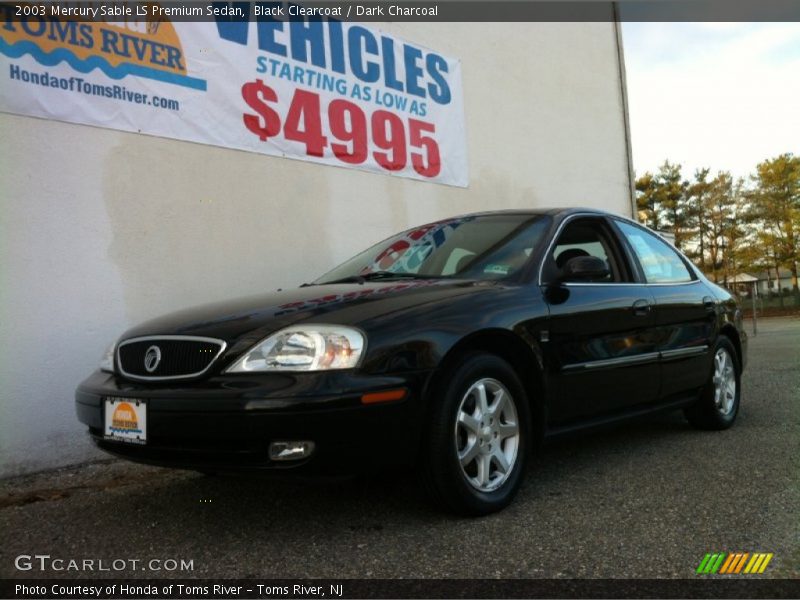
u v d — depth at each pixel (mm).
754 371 7844
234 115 5355
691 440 4418
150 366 2879
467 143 7680
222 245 5227
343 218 6168
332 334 2676
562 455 4102
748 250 41312
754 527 2756
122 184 4664
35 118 4277
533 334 3236
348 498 3273
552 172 8977
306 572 2438
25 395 4145
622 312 3811
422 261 3818
